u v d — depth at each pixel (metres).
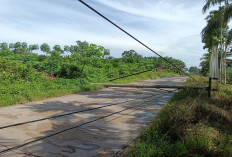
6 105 6.46
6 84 9.35
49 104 6.96
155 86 9.41
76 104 7.23
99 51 14.66
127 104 7.77
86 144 3.76
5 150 3.29
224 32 19.00
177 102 7.87
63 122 4.98
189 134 4.12
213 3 13.39
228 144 3.75
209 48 22.11
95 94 9.95
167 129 4.48
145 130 4.50
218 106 7.13
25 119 5.05
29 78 11.53
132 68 26.88
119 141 3.98
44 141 3.76
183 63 39.28
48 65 14.98
